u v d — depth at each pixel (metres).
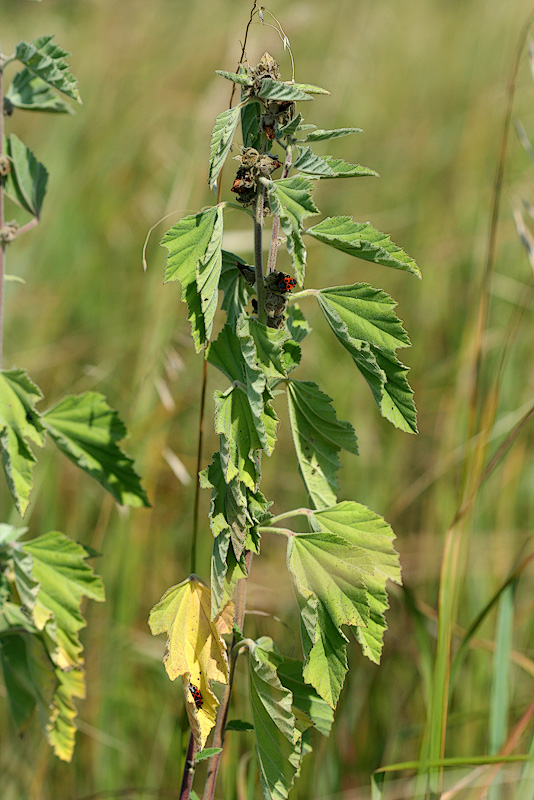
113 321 1.95
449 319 2.02
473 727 1.45
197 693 1.21
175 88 2.39
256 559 1.63
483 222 2.11
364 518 1.23
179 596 1.22
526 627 1.51
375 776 1.33
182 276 1.19
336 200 2.29
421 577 1.57
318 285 2.00
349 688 1.48
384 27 2.79
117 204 2.19
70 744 1.36
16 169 1.35
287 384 1.24
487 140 2.32
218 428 1.19
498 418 1.56
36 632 1.34
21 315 2.03
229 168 1.86
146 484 1.54
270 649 1.25
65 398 1.35
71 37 2.90
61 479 1.69
